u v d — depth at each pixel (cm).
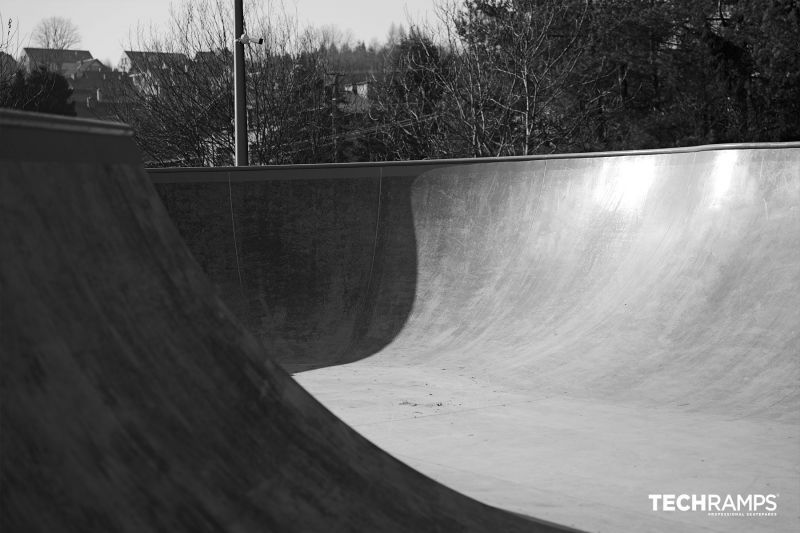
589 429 738
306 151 2980
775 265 945
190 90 2834
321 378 1001
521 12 2639
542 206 1244
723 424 735
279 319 1243
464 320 1158
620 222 1148
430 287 1238
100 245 363
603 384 886
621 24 2792
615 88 2964
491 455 666
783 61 2467
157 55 2917
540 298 1132
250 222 1372
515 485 588
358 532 364
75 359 319
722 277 977
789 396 778
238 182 1399
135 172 414
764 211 1007
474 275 1226
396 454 674
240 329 411
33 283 319
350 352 1145
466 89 2652
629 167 1184
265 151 2830
